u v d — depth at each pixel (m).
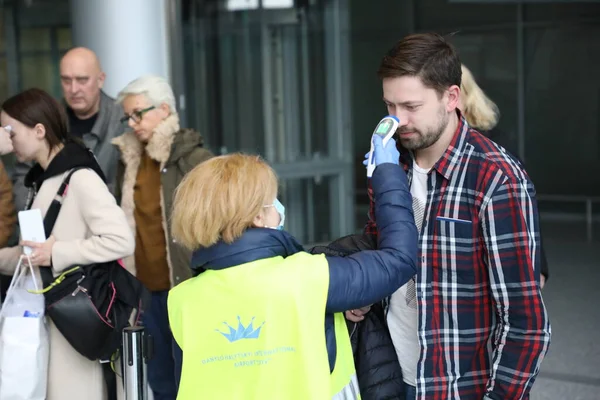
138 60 12.19
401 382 5.06
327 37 17.73
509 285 4.45
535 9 25.86
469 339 4.70
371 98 29.16
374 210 4.84
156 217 8.02
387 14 28.78
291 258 4.12
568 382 9.61
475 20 27.09
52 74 20.23
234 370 4.05
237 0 17.44
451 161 4.63
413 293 4.92
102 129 9.27
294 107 17.56
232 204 4.06
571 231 22.56
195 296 4.16
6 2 20.19
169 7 12.60
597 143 25.17
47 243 6.48
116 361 6.71
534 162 26.25
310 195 17.75
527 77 26.23
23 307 6.45
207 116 17.64
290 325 4.02
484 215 4.49
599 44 24.92
